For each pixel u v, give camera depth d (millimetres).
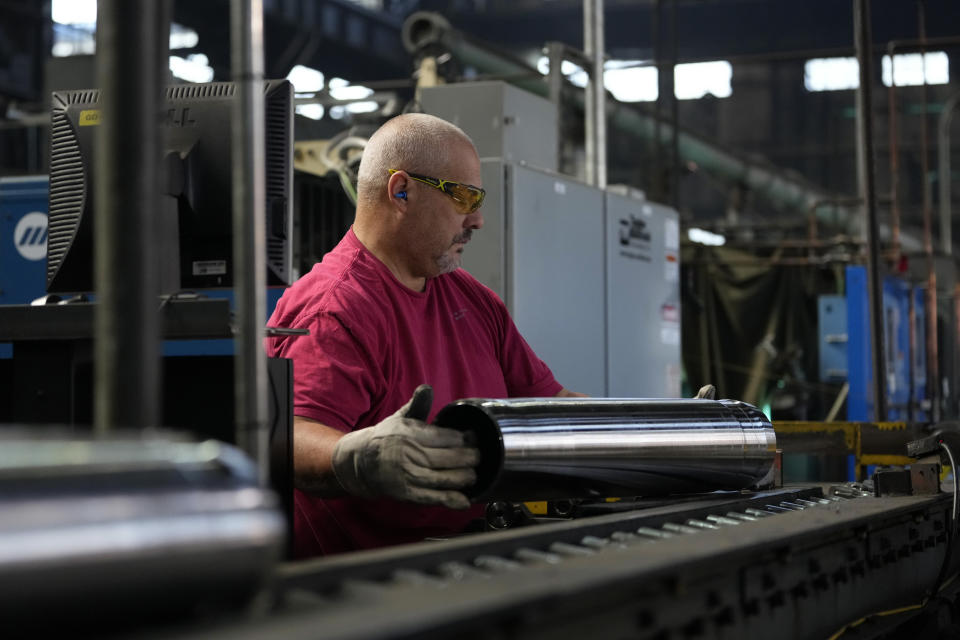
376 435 1423
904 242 12992
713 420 1750
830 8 17500
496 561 1001
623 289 4984
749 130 18281
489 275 4094
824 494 1987
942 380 10156
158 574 652
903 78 17422
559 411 1558
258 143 1012
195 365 1699
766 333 7992
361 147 5453
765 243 8430
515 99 4684
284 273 1939
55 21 14875
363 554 980
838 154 17734
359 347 1921
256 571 708
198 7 14148
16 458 643
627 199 5035
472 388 2166
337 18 16438
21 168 12633
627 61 17922
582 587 816
